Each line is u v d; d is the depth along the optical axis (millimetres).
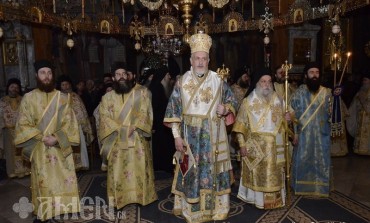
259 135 3744
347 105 7715
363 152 6516
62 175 3615
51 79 3602
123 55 11625
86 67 10641
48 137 3457
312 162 4223
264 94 3787
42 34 8008
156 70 5594
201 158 3344
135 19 5727
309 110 4195
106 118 3896
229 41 11258
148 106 4000
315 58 9008
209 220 3467
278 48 9000
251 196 3959
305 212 3791
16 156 5371
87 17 5082
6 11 3543
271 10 8883
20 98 5539
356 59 9023
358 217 3648
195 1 3506
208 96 3326
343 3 3863
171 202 4191
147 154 4035
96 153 7301
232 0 5512
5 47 7711
